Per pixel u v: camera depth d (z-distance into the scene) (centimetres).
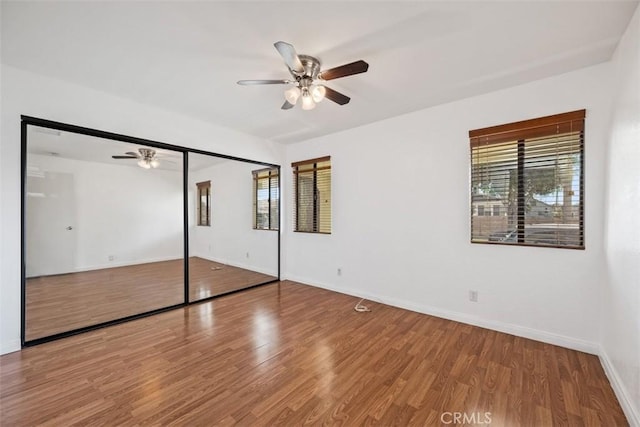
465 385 176
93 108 254
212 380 181
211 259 561
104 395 166
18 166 217
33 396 164
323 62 202
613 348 177
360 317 291
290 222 452
